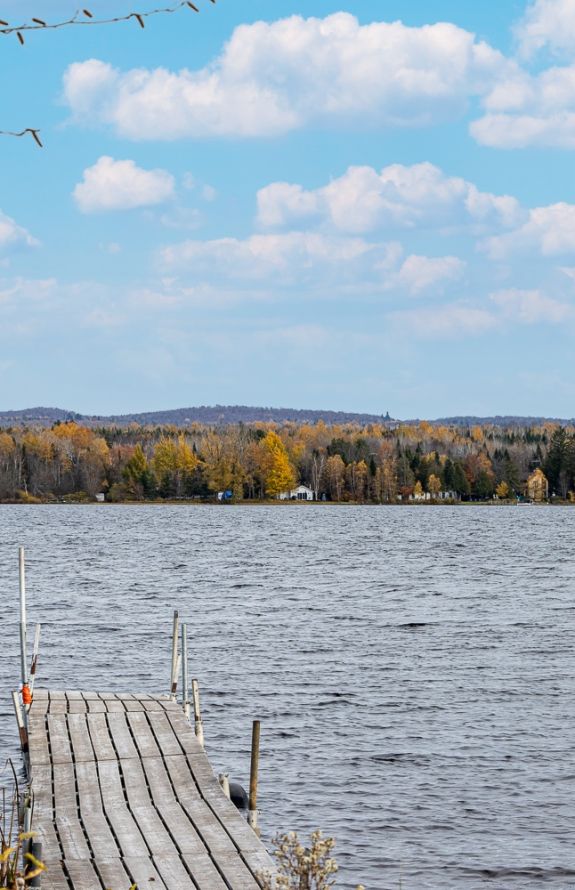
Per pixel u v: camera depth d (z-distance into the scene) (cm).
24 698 2602
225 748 2942
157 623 5438
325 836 2292
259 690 3678
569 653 4497
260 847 1692
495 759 2853
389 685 3788
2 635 4969
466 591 7306
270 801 2508
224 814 1847
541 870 2142
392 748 2950
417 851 2230
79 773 2067
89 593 7069
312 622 5512
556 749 2942
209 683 3794
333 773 2720
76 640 4812
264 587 7525
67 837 1736
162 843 1709
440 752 2916
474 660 4319
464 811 2458
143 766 2114
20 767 2688
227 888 1527
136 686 3750
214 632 5103
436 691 3691
